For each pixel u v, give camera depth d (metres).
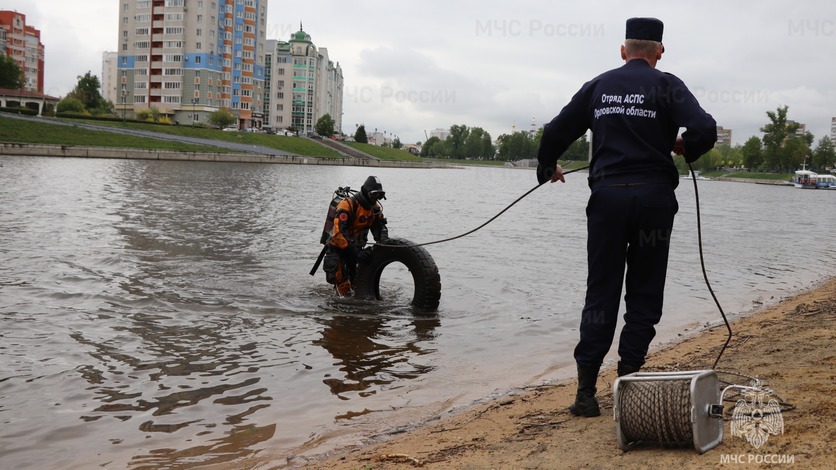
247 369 6.09
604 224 4.03
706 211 33.19
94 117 90.25
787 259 14.89
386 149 138.88
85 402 5.17
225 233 15.43
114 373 5.84
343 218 8.90
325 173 63.28
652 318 4.11
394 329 7.71
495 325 8.00
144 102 126.31
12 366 5.89
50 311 7.81
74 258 11.20
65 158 60.25
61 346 6.51
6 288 8.83
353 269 9.42
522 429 4.29
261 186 35.41
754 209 36.12
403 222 20.69
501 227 20.02
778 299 9.91
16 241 12.75
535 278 11.16
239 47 133.00
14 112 77.44
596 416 4.32
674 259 14.31
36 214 17.45
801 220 28.16
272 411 5.11
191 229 15.89
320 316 8.21
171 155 73.56
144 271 10.41
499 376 6.08
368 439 4.58
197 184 33.97
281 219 19.12
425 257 8.62
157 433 4.66
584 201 37.09
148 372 5.90
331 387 5.69
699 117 3.76
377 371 6.16
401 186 47.03
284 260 12.00
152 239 13.92
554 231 19.09
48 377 5.66
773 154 119.38
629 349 4.09
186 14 123.00
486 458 3.76
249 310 8.34
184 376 5.84
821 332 6.30
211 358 6.37
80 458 4.25
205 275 10.34
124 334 7.02
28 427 4.69
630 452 3.51
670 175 4.01
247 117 136.88
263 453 4.36
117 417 4.91
